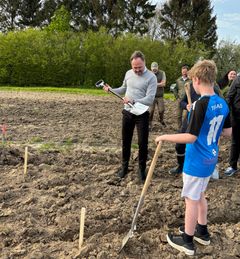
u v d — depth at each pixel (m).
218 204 5.64
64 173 6.54
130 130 6.34
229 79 7.88
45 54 30.98
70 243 4.55
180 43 34.94
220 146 9.05
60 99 18.42
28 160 7.02
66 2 53.06
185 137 3.99
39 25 53.44
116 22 49.12
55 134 9.77
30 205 5.35
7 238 4.57
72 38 32.31
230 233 4.96
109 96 21.78
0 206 5.29
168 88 33.16
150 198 5.73
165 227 5.00
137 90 6.18
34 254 4.24
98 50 31.89
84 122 11.96
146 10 50.22
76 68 31.92
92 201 5.61
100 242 4.54
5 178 6.26
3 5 53.75
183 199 5.71
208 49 44.44
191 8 50.41
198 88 4.15
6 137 9.14
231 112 6.81
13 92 21.67
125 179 6.43
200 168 4.10
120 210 5.28
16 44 30.42
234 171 7.02
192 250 4.41
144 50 32.50
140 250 4.45
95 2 50.28
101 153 7.73
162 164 7.29
